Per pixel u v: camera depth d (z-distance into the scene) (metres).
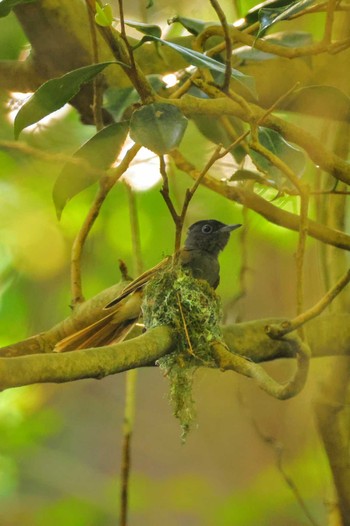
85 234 8.62
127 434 9.30
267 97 9.47
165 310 7.77
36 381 5.95
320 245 9.67
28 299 14.96
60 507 15.50
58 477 16.09
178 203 11.03
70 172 7.48
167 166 12.40
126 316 8.72
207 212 14.24
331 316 8.69
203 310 7.75
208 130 9.37
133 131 6.48
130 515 18.27
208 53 8.05
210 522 16.34
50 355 6.05
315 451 12.68
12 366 5.82
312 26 11.61
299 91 8.28
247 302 16.89
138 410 20.39
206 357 7.61
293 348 6.70
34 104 6.79
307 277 13.63
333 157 7.72
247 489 16.09
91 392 19.91
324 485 9.55
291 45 8.87
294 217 8.90
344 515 9.19
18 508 15.87
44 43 9.58
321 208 9.71
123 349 6.60
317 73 9.32
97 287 14.84
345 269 9.56
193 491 16.98
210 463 19.17
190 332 7.64
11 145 8.04
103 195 8.33
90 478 16.58
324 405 9.15
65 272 15.07
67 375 6.08
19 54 11.82
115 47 6.52
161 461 19.78
